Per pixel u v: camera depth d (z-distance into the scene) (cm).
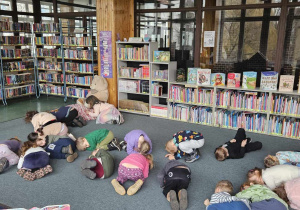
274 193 248
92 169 311
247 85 473
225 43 527
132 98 644
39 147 344
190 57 567
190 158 361
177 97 541
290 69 484
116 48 594
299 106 436
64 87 721
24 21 756
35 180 314
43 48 751
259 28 493
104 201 272
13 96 706
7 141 361
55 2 741
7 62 701
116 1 572
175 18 567
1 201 271
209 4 526
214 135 463
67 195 283
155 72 558
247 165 354
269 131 464
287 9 464
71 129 496
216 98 502
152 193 288
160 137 454
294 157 331
